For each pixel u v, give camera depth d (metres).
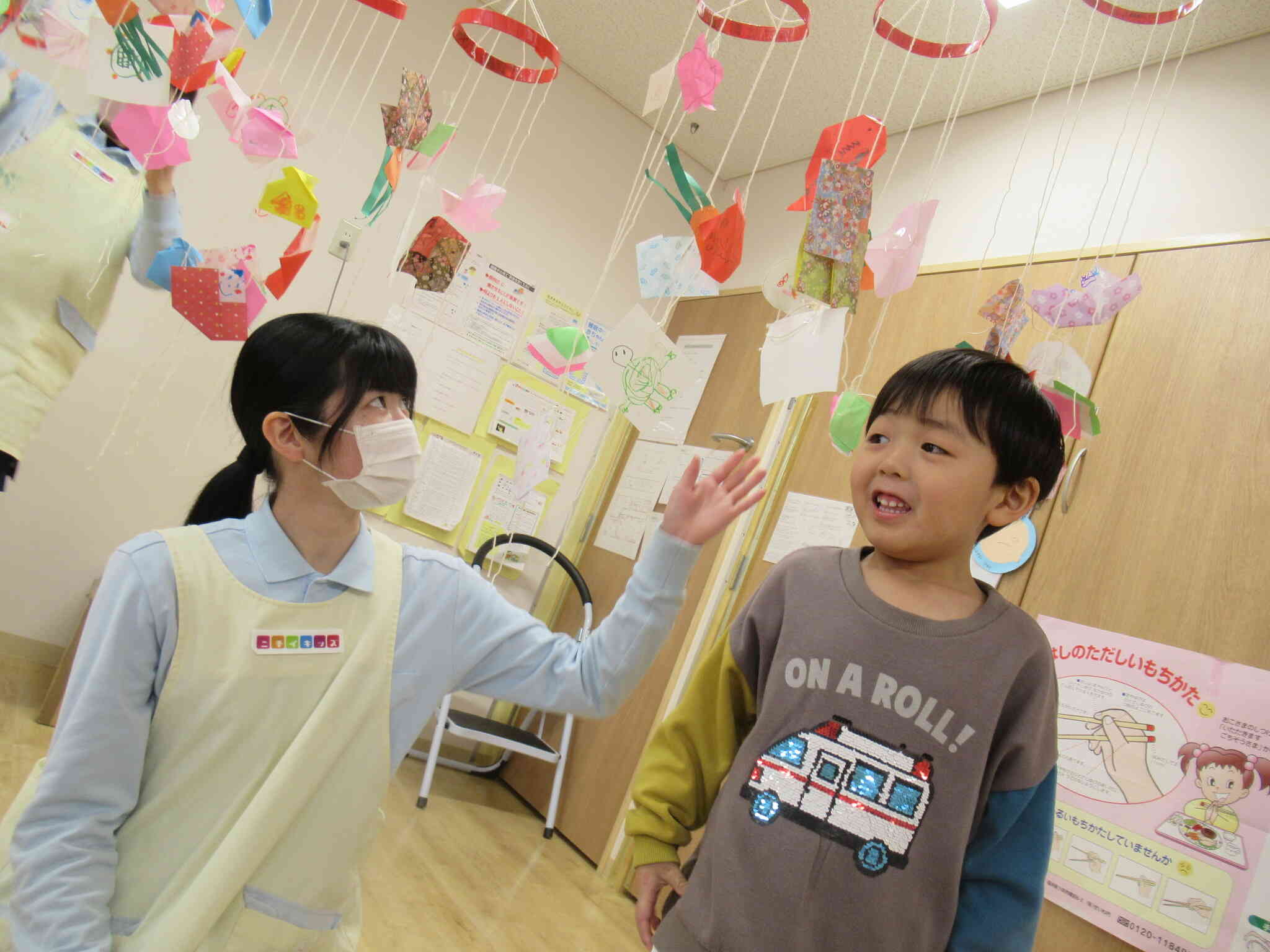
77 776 0.80
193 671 0.86
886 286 1.31
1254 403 1.69
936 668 0.91
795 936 0.86
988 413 0.95
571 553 3.54
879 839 0.88
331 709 0.88
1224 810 1.53
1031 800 0.94
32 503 2.62
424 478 3.23
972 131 2.75
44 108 1.60
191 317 1.43
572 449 3.54
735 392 3.09
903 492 0.95
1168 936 1.53
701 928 0.90
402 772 3.16
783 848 0.89
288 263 1.50
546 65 3.32
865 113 2.94
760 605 1.05
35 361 1.61
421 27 3.05
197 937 0.80
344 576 0.93
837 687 0.93
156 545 0.88
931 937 0.88
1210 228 2.06
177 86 1.38
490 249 3.29
